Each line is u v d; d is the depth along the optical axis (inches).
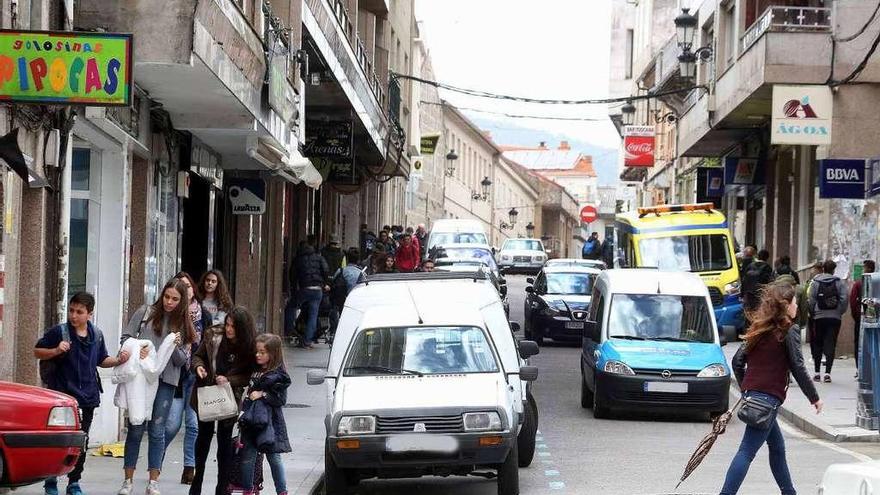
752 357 705.6
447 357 803.4
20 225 816.3
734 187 2477.9
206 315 811.4
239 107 1098.1
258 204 1533.0
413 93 3316.9
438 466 759.1
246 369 699.4
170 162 1171.9
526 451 908.6
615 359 1189.7
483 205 5772.6
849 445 1028.5
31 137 804.6
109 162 1014.4
